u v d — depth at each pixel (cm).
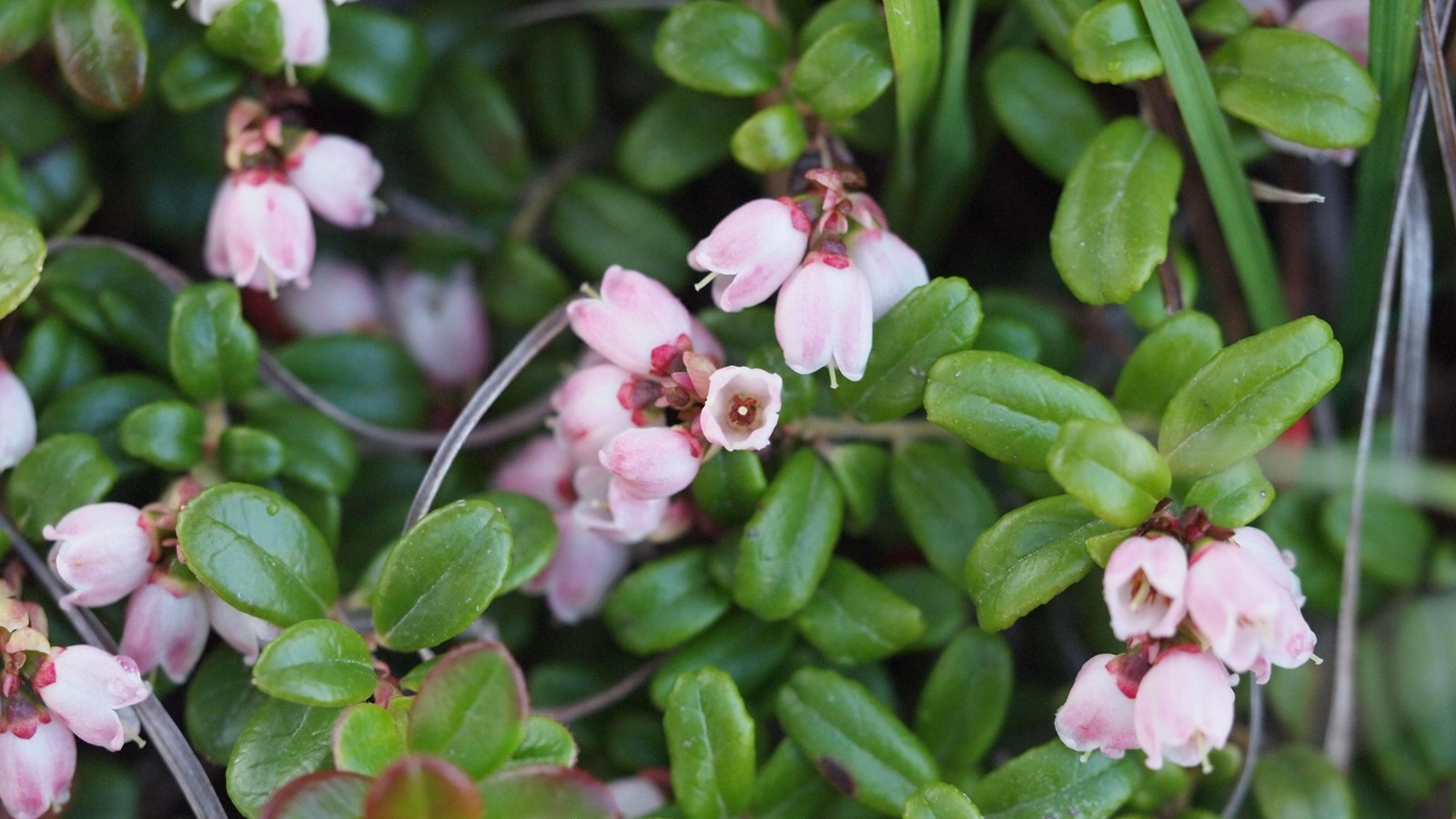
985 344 27
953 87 27
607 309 26
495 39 30
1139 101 27
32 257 26
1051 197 30
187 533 25
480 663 24
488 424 29
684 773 25
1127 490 24
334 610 26
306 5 27
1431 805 28
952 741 26
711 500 26
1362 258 28
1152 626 24
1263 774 27
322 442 27
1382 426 28
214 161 29
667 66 27
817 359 25
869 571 28
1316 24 27
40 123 28
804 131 27
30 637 25
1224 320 28
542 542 26
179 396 27
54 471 26
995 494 28
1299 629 24
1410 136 27
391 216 30
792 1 28
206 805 26
